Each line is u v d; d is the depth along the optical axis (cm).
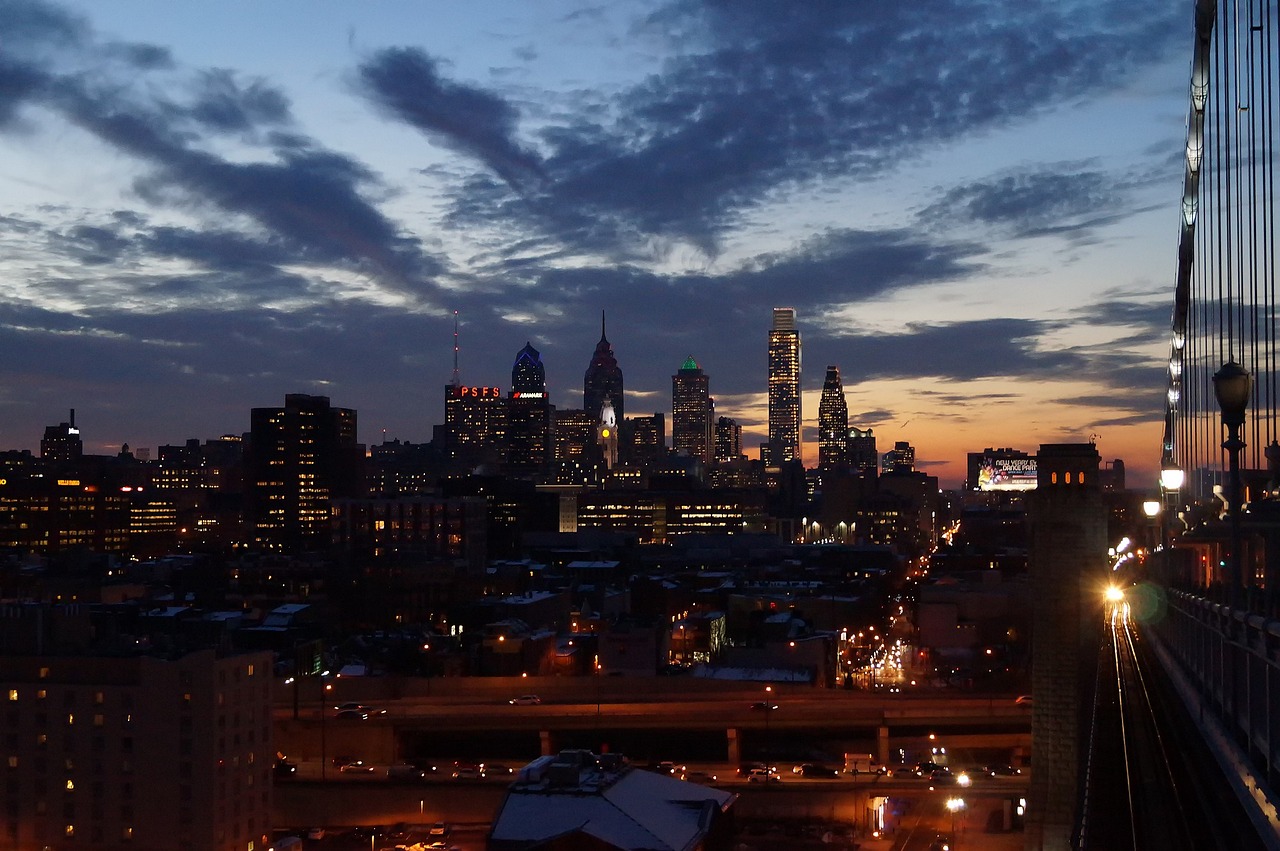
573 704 17825
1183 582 6950
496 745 17600
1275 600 3181
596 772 10312
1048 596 13062
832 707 16862
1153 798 3631
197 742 11131
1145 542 16712
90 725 11375
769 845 12875
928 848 12681
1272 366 4456
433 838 13212
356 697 18800
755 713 16600
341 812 14225
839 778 14762
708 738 17638
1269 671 2298
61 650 11994
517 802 9556
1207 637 3909
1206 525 5150
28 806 11419
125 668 11406
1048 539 13138
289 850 12100
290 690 18338
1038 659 12875
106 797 11294
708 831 9569
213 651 11456
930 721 16550
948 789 13962
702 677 19975
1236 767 2784
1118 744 4766
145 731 11250
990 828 13500
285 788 14325
